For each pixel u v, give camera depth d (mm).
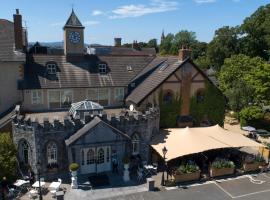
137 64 45250
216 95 41094
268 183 31234
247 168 33500
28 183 28703
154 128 35500
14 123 30719
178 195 28047
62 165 30906
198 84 39594
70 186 29141
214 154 35750
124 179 30406
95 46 79250
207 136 34719
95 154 31406
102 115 31672
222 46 96750
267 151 37000
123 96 42125
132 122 32875
